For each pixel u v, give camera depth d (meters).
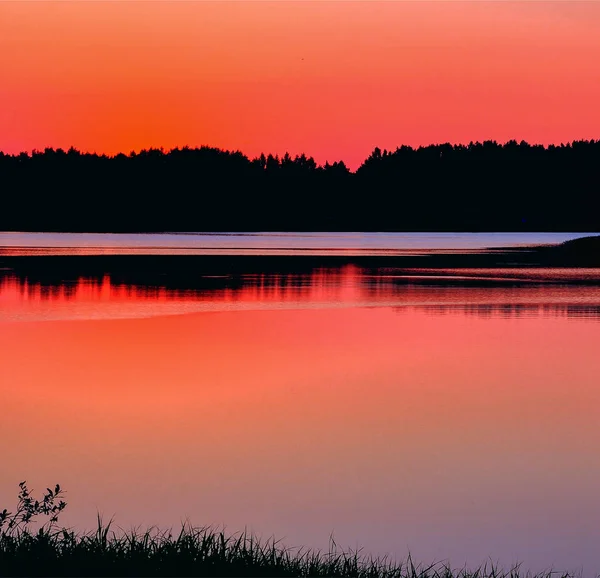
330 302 127.62
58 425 54.09
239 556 28.34
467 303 127.06
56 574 26.36
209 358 77.56
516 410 59.09
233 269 199.62
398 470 45.88
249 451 49.00
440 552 35.12
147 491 41.94
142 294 137.12
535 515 39.56
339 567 28.58
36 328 96.88
